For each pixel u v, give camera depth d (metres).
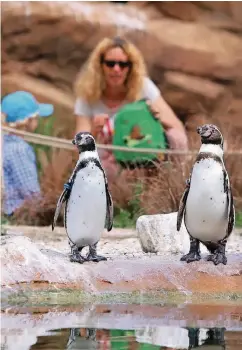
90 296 8.48
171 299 8.68
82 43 22.86
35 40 22.67
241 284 9.03
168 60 22.66
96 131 16.95
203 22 23.66
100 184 9.05
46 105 17.86
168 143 16.98
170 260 9.38
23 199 15.46
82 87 17.44
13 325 7.20
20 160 15.57
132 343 6.58
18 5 22.66
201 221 9.12
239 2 24.19
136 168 16.12
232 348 6.45
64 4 22.95
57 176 16.31
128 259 9.50
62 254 9.53
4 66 22.34
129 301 8.51
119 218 15.01
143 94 17.44
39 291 8.36
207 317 7.73
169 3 23.69
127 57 17.36
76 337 6.74
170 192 14.89
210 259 9.25
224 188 9.06
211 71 22.73
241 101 22.56
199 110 22.31
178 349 6.41
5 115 16.55
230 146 16.52
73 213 9.09
